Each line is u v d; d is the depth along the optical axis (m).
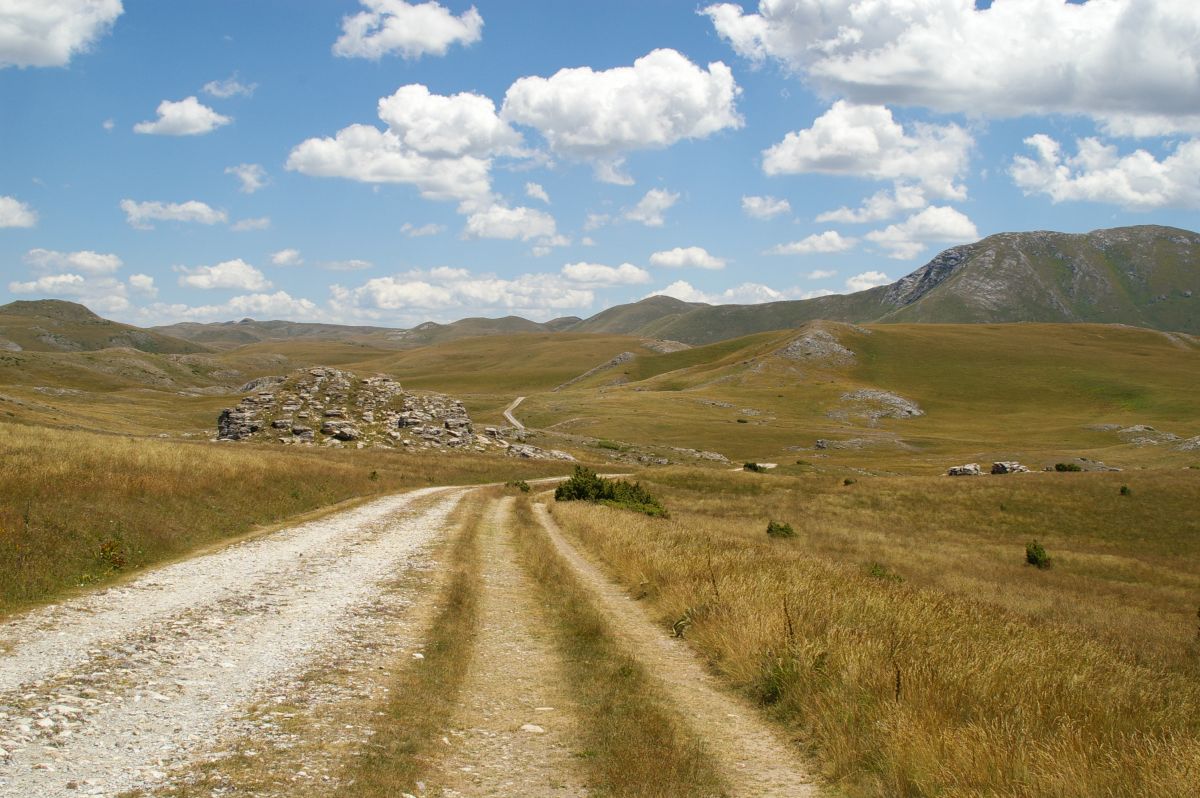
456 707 9.75
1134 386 182.88
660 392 194.38
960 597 20.28
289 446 69.12
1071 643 14.17
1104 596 31.17
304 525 27.19
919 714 8.62
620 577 20.47
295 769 7.19
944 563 36.72
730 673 11.59
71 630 11.73
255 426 77.88
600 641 13.41
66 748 7.30
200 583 16.12
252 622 13.09
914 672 9.88
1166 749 7.64
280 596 15.38
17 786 6.38
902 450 126.00
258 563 19.08
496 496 49.25
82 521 17.98
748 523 47.31
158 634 11.81
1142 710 9.56
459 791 7.23
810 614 13.21
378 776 7.18
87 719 8.12
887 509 59.16
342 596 15.80
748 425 146.75
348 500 37.06
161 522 20.94
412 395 92.56
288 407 83.75
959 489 63.28
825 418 162.50
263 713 8.71
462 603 16.00
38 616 12.40
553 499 50.06
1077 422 155.38
